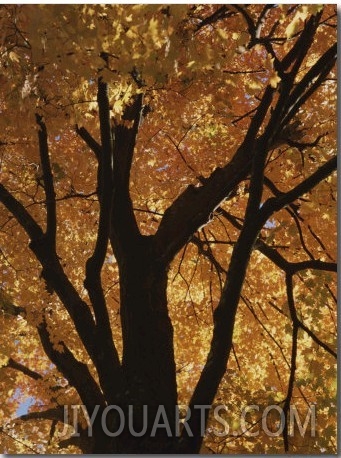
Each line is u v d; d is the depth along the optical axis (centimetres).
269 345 1057
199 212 678
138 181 966
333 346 875
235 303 539
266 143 557
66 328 944
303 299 891
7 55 563
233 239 1050
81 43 515
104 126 577
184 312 1059
